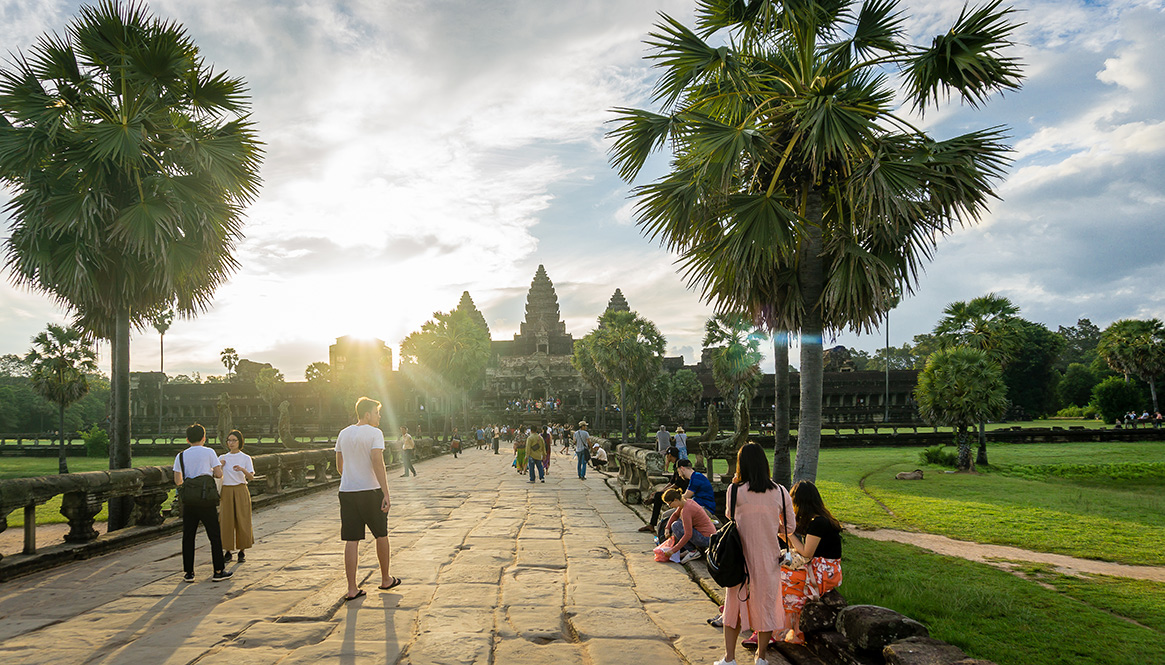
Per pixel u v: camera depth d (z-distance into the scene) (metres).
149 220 10.29
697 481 7.91
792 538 4.94
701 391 71.19
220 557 6.53
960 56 8.21
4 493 6.60
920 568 9.13
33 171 10.38
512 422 74.94
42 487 7.12
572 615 5.47
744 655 4.56
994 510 15.78
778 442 10.48
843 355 92.44
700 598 6.06
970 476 25.41
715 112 10.23
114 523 9.59
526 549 8.44
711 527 7.46
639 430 52.41
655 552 7.75
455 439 38.03
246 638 4.73
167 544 8.64
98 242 10.18
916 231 9.06
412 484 18.70
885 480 24.05
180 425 79.44
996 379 27.36
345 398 80.62
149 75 10.48
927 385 28.55
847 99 9.09
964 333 33.34
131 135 10.16
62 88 10.52
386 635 4.82
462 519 11.29
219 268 12.34
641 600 5.98
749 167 10.23
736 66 9.45
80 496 7.73
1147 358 53.69
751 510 4.33
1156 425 52.72
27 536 7.04
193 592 6.06
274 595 5.95
